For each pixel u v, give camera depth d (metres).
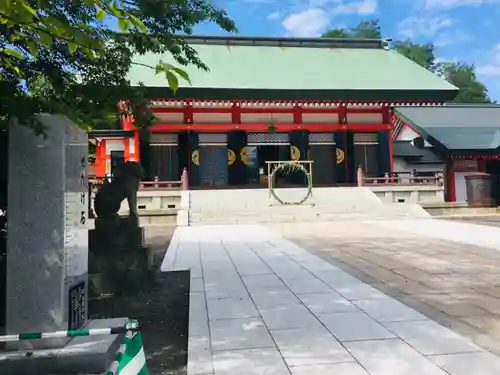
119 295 7.07
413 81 30.14
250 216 20.05
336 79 29.73
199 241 13.27
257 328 5.10
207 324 5.29
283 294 6.68
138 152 27.12
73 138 4.28
